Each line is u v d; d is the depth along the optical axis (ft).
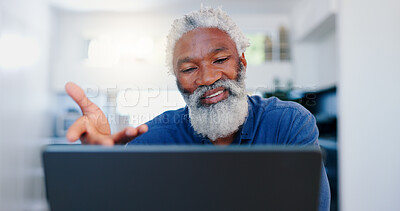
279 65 7.82
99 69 7.38
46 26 8.16
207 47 5.57
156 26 6.92
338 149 6.83
